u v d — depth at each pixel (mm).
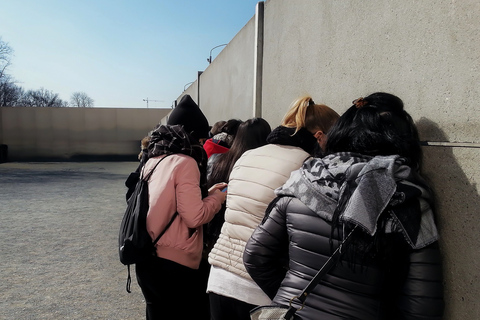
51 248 5336
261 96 4398
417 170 1446
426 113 1602
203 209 2100
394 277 1148
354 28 2254
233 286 1669
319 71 2773
